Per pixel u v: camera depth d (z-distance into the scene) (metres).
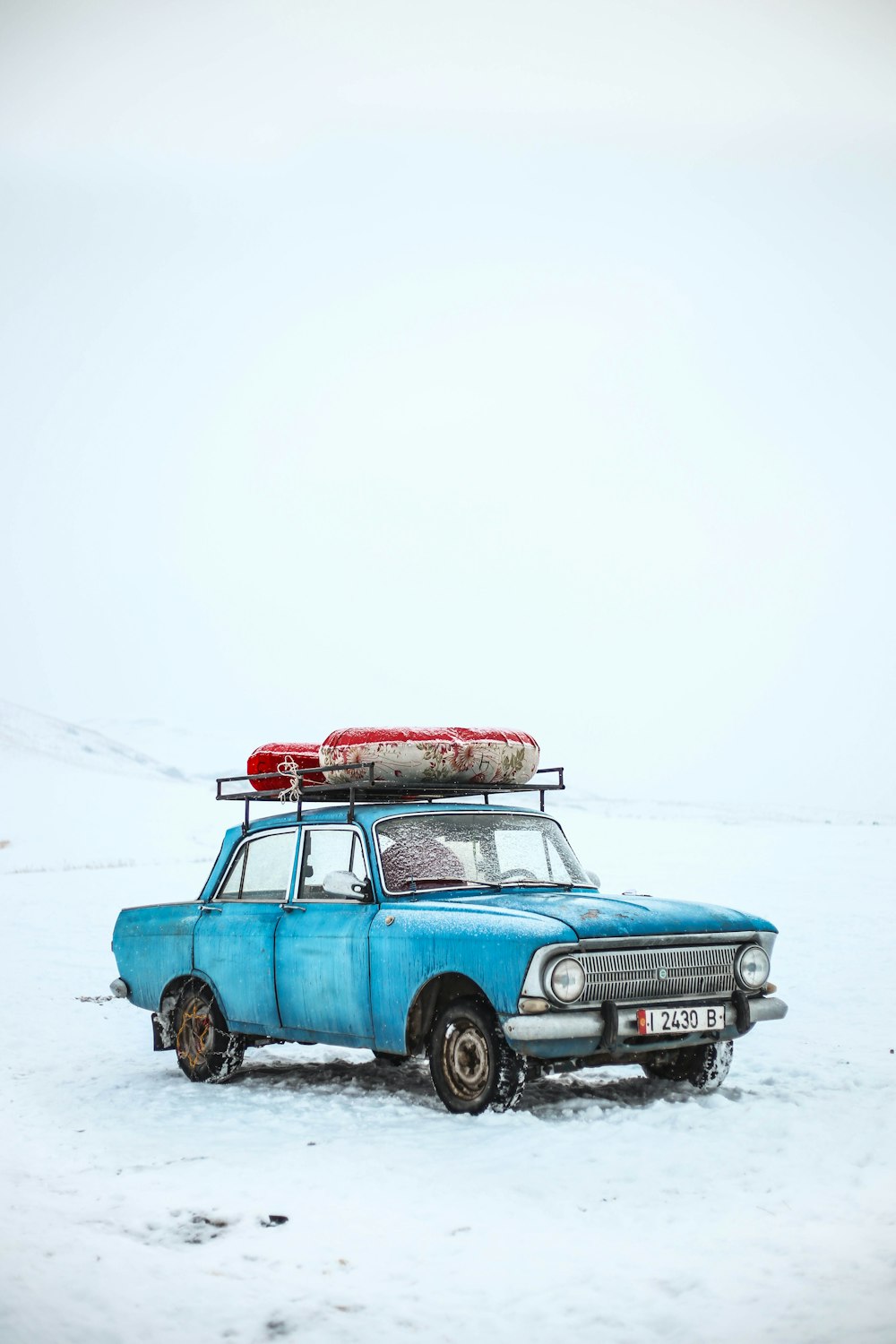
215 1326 4.37
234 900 9.09
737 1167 6.00
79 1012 12.89
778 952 16.03
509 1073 6.98
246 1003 8.63
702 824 53.56
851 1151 6.24
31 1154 6.92
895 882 26.14
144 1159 6.73
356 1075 9.00
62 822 67.31
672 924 7.27
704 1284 4.55
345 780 8.62
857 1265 4.66
